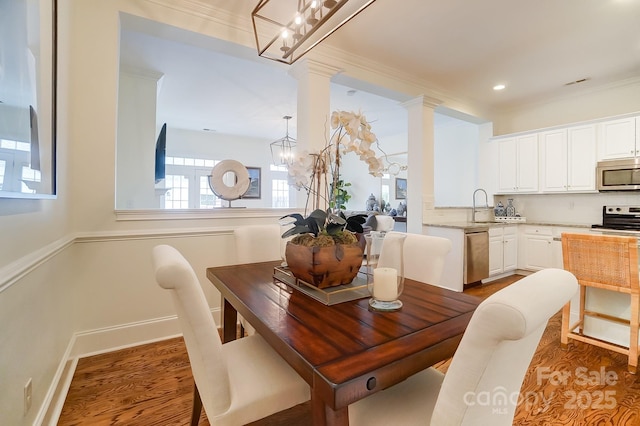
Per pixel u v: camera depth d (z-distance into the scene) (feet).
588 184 13.07
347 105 16.47
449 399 2.24
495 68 11.87
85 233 6.82
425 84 13.25
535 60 11.17
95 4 6.85
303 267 4.35
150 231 7.62
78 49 6.67
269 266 6.03
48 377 4.86
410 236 5.88
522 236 14.93
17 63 3.21
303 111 10.11
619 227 12.44
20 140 3.30
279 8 8.20
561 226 13.60
